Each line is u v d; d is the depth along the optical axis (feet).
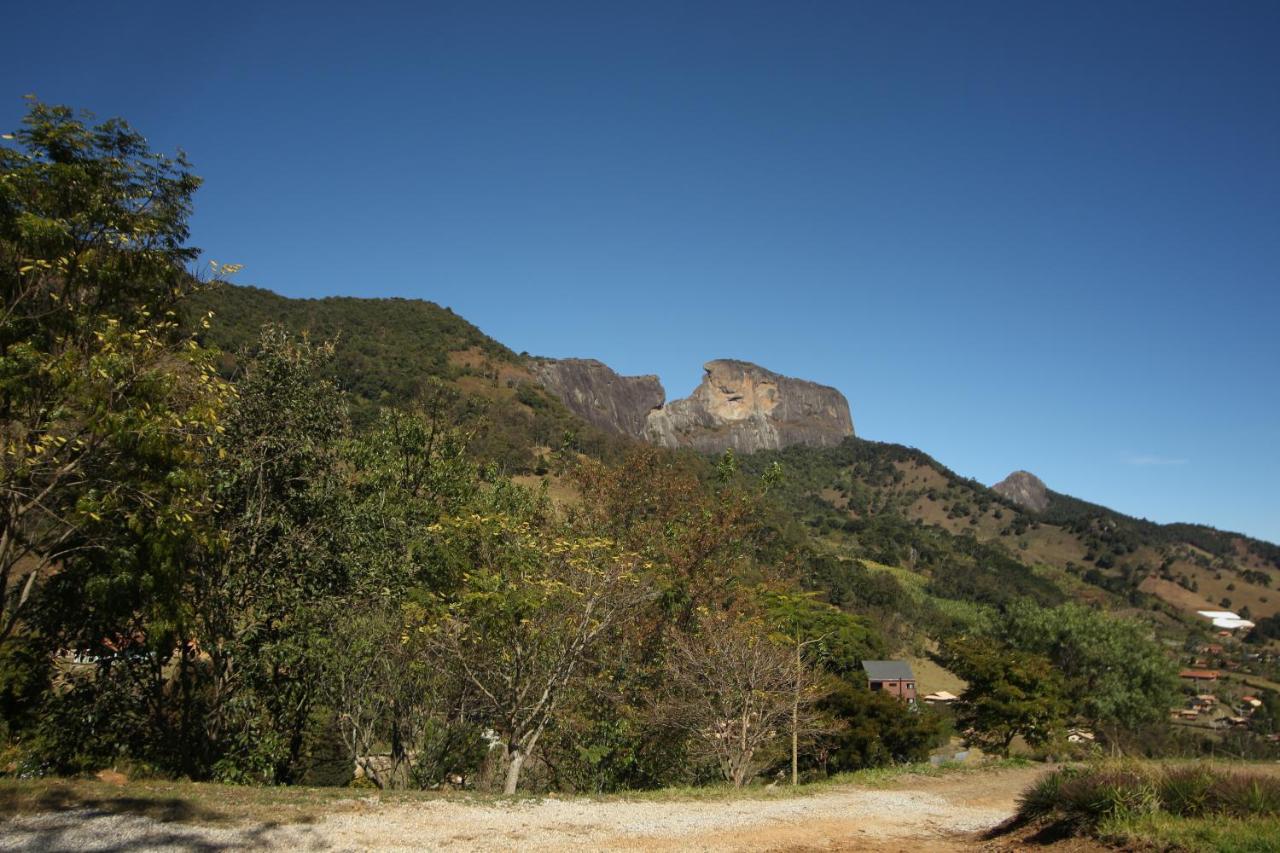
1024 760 58.54
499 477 71.31
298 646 40.45
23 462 30.48
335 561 44.06
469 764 46.26
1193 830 23.52
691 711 53.57
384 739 47.01
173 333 37.35
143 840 21.34
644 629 59.77
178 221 37.40
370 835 24.64
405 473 58.65
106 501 31.24
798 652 59.88
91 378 30.91
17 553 34.35
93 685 38.06
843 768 96.32
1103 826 25.70
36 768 36.55
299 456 45.24
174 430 33.27
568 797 34.81
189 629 38.81
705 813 33.55
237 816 25.08
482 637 41.32
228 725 41.22
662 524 73.72
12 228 31.40
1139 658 123.44
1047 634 131.54
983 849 28.02
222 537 37.96
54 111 33.60
